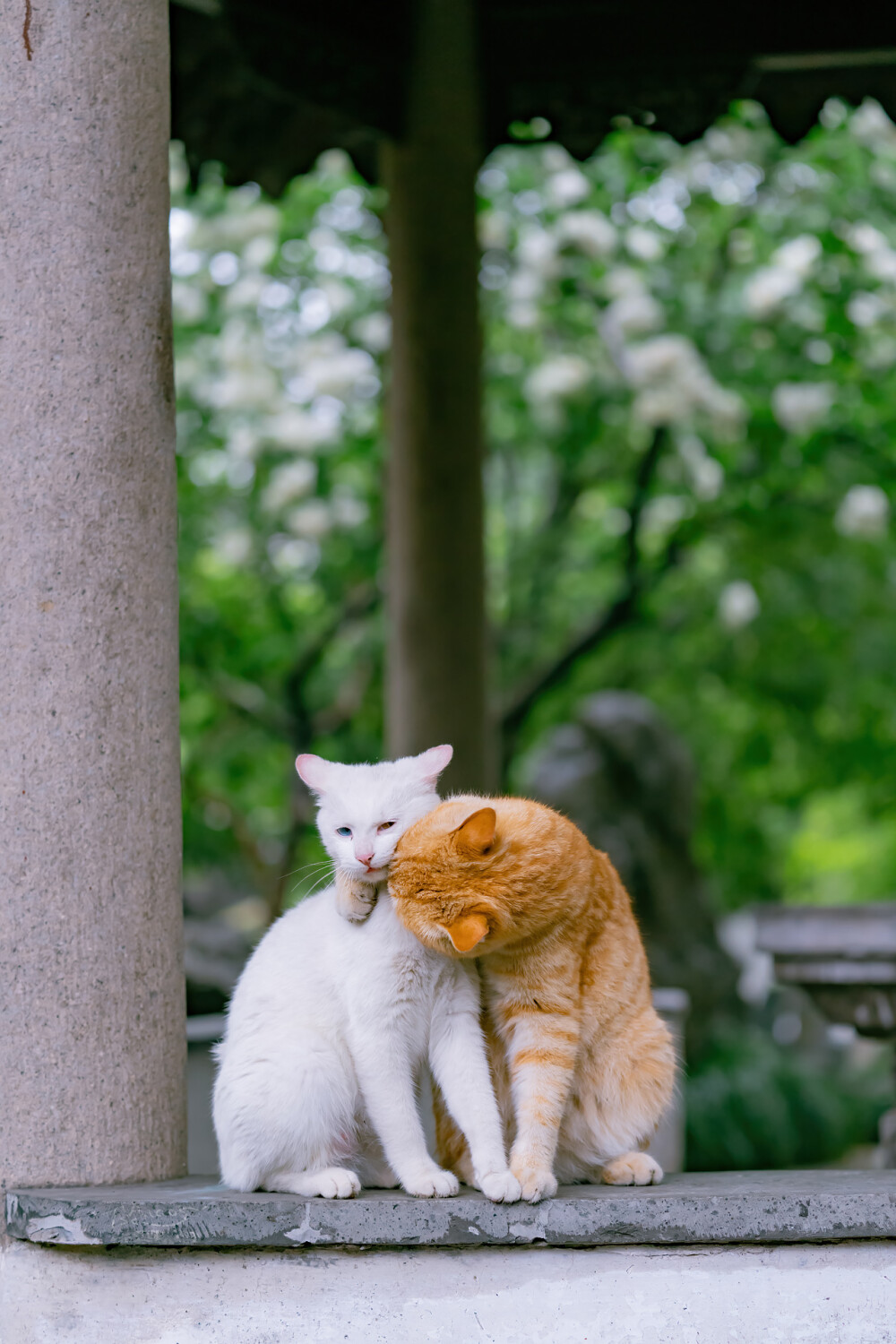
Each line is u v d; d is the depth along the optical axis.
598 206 7.01
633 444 8.25
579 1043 2.50
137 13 2.73
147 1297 2.33
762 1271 2.26
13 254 2.60
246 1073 2.42
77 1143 2.51
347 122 5.00
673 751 9.55
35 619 2.55
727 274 7.42
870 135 6.81
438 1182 2.32
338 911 2.47
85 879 2.54
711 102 4.96
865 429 7.00
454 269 5.23
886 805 11.07
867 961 4.62
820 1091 8.66
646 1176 2.53
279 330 7.67
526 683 8.70
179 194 7.12
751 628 8.75
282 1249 2.30
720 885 11.09
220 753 9.13
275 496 7.52
